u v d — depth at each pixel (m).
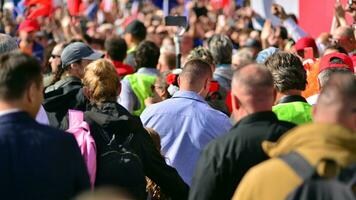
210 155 9.25
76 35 25.61
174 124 12.41
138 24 22.14
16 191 8.50
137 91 16.09
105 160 11.02
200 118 12.38
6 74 8.75
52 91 12.53
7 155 8.52
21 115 8.70
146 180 11.94
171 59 18.86
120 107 11.43
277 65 11.45
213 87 15.21
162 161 11.56
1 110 8.76
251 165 9.15
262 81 9.36
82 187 8.83
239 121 9.38
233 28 30.48
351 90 7.71
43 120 11.26
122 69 18.31
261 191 7.60
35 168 8.53
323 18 20.91
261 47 23.94
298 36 21.14
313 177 7.33
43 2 27.34
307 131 7.58
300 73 11.34
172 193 11.73
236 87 9.45
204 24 30.91
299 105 11.30
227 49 16.44
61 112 12.39
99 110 11.36
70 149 8.76
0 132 8.58
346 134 7.48
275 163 7.63
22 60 8.82
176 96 12.61
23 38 24.80
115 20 38.66
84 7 35.41
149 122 12.55
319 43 19.86
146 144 11.45
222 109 14.82
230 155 9.17
